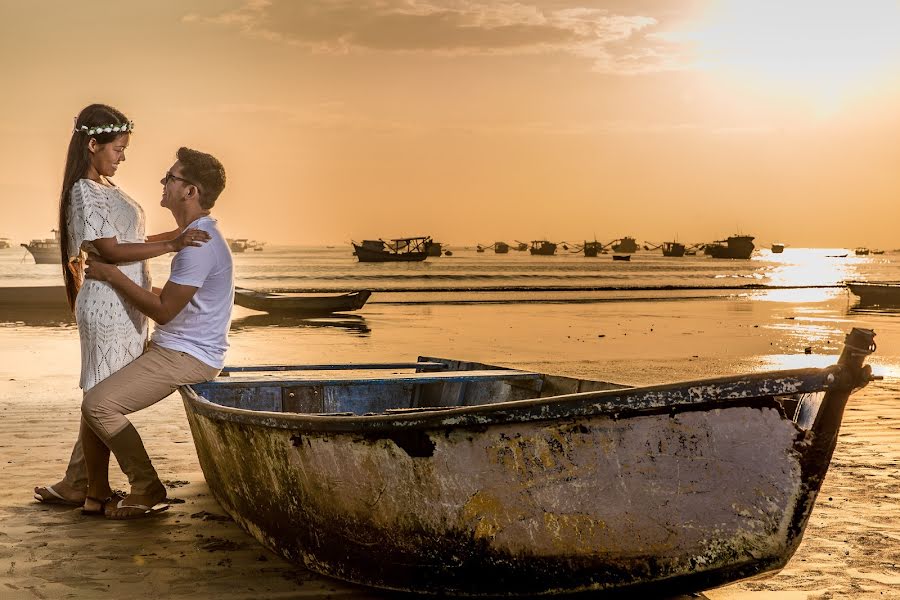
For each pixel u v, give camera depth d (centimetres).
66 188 479
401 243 17425
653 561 348
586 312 3009
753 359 1578
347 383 529
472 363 627
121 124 482
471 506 353
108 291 486
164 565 424
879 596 390
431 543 362
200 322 496
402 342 1892
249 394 545
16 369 1253
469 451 348
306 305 2792
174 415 824
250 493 429
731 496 341
